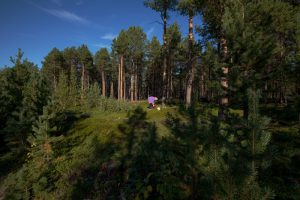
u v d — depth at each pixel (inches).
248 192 115.6
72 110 848.9
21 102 473.7
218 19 510.3
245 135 126.4
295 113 394.9
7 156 441.1
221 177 123.8
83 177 310.3
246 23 347.6
